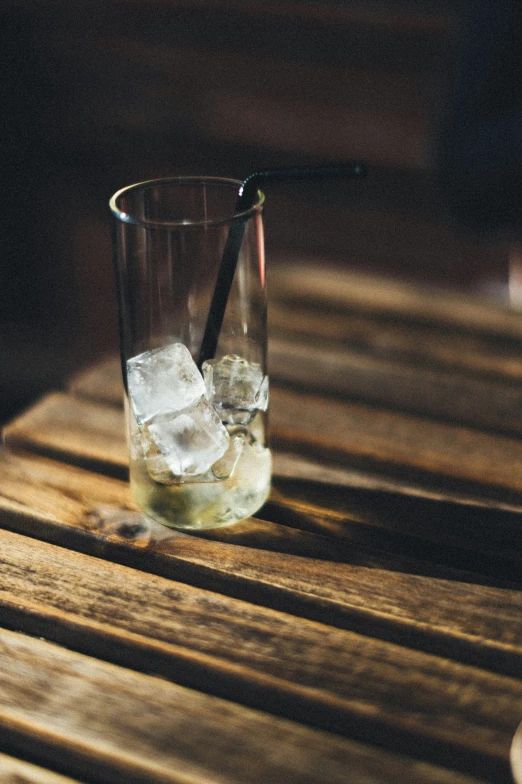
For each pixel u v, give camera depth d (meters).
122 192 0.58
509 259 1.67
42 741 0.50
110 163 1.97
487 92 1.01
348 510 0.62
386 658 0.54
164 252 0.57
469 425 0.69
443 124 1.08
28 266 1.90
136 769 0.49
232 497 0.59
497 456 0.66
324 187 1.83
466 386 0.73
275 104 1.86
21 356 1.64
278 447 0.67
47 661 0.53
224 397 0.59
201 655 0.53
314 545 0.59
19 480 0.63
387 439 0.67
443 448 0.67
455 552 0.59
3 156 1.89
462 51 1.02
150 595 0.56
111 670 0.53
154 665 0.54
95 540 0.59
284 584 0.57
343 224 1.79
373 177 1.80
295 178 0.57
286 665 0.53
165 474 0.58
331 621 0.56
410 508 0.62
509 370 0.74
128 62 1.96
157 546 0.59
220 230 0.57
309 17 1.80
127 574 0.58
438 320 0.80
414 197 1.77
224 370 0.59
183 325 0.59
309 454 0.66
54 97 2.01
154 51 1.95
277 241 1.78
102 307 1.81
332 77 1.83
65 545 0.60
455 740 0.50
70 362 1.62
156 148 1.96
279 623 0.55
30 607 0.55
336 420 0.69
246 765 0.49
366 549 0.59
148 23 1.94
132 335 0.59
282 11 1.81
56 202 1.94
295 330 0.79
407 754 0.50
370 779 0.49
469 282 1.65
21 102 1.95
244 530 0.60
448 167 1.09
